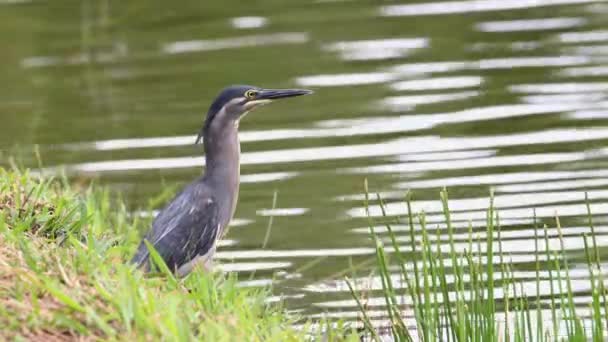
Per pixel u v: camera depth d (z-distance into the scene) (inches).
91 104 784.3
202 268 420.5
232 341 335.9
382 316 451.2
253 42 890.1
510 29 864.3
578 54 792.3
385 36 872.9
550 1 933.8
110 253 406.6
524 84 746.8
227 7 1011.9
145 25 972.6
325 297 474.6
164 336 324.8
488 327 386.9
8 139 719.7
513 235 531.5
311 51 853.2
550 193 580.1
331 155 658.2
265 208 584.4
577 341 376.2
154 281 375.9
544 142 653.9
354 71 800.9
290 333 369.4
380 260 402.3
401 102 736.3
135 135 717.9
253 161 655.8
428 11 935.7
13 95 818.2
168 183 629.0
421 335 399.5
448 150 652.7
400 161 642.2
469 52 819.4
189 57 867.4
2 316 324.2
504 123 688.4
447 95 741.9
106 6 1055.6
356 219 562.9
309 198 593.3
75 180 629.9
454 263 390.0
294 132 702.5
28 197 437.4
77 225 433.1
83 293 342.0
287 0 1021.2
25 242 380.2
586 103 708.0
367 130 694.5
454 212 562.9
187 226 446.9
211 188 463.8
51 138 719.7
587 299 463.2
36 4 1087.6
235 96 472.4
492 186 594.6
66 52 912.3
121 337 323.6
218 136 469.7
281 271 503.8
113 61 879.1
